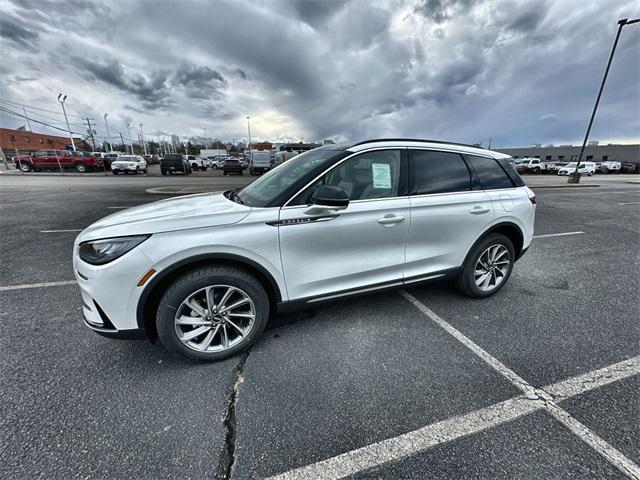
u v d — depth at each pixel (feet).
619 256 16.30
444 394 6.64
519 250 11.58
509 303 10.80
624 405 6.33
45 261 14.14
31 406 6.15
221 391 6.70
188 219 6.98
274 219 7.40
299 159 9.85
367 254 8.59
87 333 8.70
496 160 10.97
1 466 4.98
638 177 106.32
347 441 5.55
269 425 5.86
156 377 7.07
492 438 5.60
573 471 5.00
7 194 35.22
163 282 7.08
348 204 7.80
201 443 5.48
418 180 9.20
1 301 10.46
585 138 61.77
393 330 9.05
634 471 5.00
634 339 8.70
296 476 4.95
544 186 56.44
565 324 9.47
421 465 5.12
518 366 7.57
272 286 7.74
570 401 6.46
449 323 9.46
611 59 53.16
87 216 23.35
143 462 5.13
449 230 9.67
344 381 7.01
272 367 7.45
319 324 9.32
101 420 5.89
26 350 7.93
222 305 7.47
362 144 8.69
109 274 6.45
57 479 4.82
